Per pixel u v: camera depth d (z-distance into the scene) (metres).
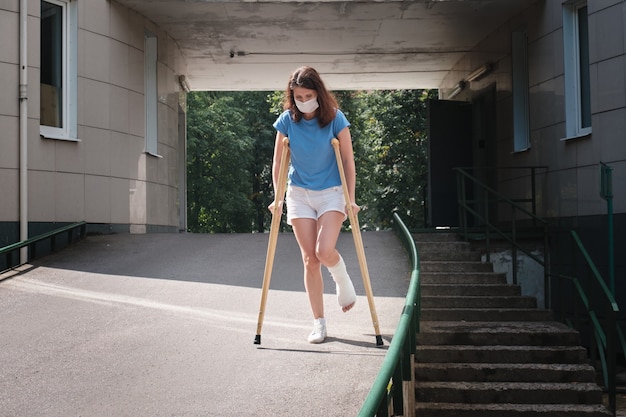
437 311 9.45
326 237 5.24
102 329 6.22
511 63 14.79
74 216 12.02
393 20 15.29
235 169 34.19
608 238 10.59
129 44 13.67
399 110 29.44
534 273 11.85
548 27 12.91
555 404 7.78
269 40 16.72
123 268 9.31
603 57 11.16
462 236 11.67
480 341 8.61
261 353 5.37
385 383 3.00
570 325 9.81
